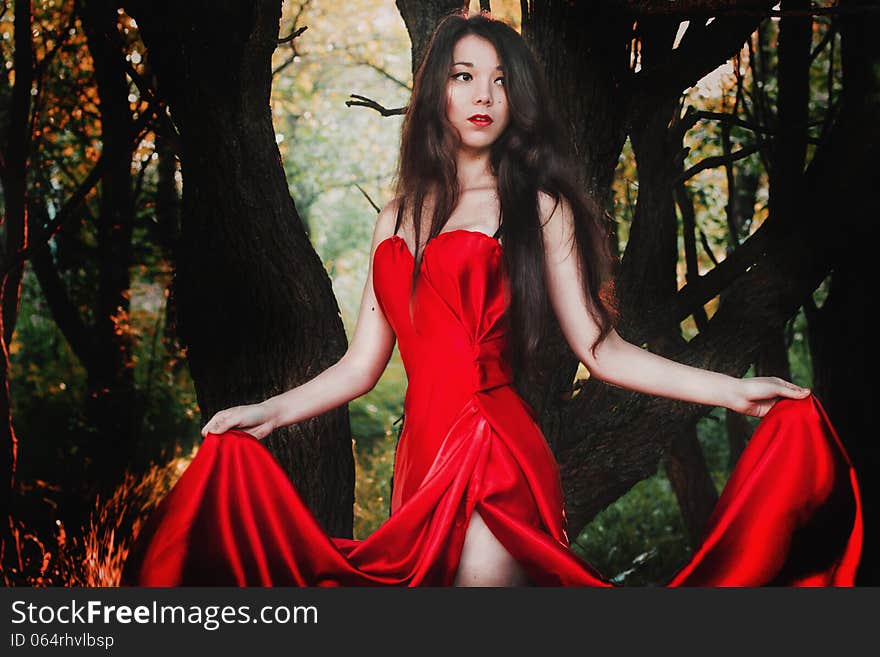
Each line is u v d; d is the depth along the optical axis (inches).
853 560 109.5
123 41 256.8
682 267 396.5
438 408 108.5
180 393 450.9
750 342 188.4
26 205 280.4
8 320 272.8
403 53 505.4
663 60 192.2
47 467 378.9
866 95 191.5
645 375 113.4
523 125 115.2
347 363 119.0
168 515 107.3
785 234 192.4
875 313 231.5
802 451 110.6
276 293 179.2
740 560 109.0
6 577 251.9
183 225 182.9
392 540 106.0
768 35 326.3
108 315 365.1
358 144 632.4
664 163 202.8
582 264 113.7
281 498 107.6
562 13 173.3
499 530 104.3
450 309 109.0
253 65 169.8
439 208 112.7
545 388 177.6
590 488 189.6
